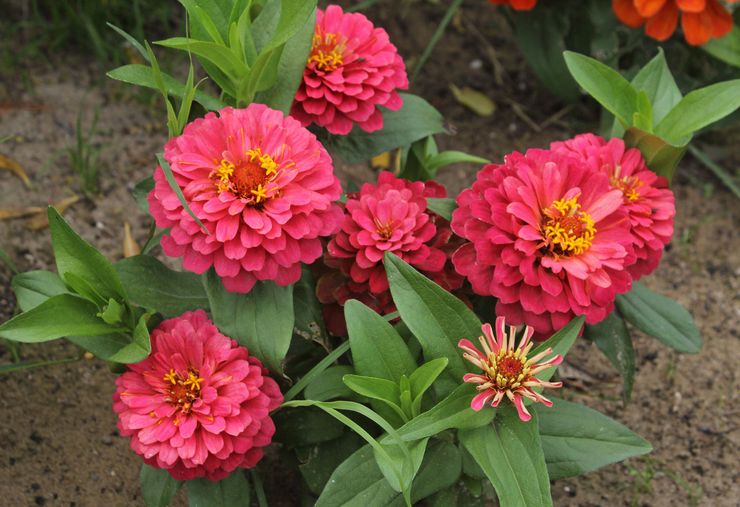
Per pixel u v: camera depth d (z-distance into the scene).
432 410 0.66
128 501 0.76
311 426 0.72
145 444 0.67
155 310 0.69
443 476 0.70
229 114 0.68
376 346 0.68
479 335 0.68
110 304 0.68
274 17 0.72
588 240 0.68
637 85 0.77
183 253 0.67
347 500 0.68
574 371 0.84
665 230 0.72
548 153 0.70
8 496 0.75
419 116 0.77
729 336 0.86
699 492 0.79
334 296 0.71
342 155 0.76
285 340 0.68
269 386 0.68
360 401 0.70
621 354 0.75
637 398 0.83
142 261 0.71
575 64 0.75
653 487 0.80
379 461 0.66
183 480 0.70
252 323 0.68
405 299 0.68
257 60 0.70
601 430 0.69
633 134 0.74
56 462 0.77
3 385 0.79
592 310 0.68
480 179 0.69
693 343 0.75
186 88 0.70
